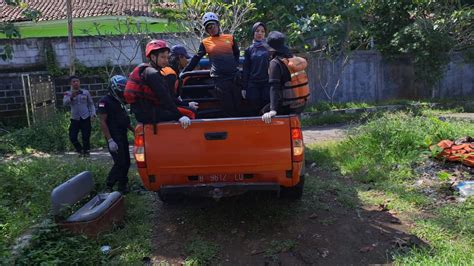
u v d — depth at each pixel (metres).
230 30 11.84
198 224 5.17
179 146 4.57
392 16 15.74
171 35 13.84
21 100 13.70
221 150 4.55
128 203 5.79
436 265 3.84
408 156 6.91
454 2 15.47
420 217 5.07
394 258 4.17
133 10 15.97
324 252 4.41
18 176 6.38
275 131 4.52
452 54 16.08
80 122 9.28
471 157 6.42
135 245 4.62
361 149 7.59
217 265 4.26
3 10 16.36
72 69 12.91
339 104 14.87
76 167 6.85
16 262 4.00
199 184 4.67
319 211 5.37
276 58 5.02
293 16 12.11
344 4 12.81
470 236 4.50
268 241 4.66
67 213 5.04
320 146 8.66
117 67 14.22
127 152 6.23
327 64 15.27
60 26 16.66
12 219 4.91
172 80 5.07
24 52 13.61
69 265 4.15
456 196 5.60
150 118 4.62
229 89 5.86
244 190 4.62
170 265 4.31
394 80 16.20
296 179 4.63
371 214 5.26
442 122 8.34
